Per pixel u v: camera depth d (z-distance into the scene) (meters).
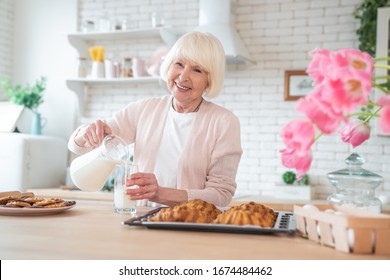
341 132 1.25
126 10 4.37
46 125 4.54
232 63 3.98
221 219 1.25
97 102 4.45
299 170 0.96
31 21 4.64
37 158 3.94
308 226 1.14
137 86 4.34
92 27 4.27
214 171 1.98
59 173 4.26
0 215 1.53
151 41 4.29
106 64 4.15
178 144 2.07
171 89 2.02
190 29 3.78
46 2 4.60
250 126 3.98
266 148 3.94
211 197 1.74
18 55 4.65
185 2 4.17
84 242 1.08
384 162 3.64
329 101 0.87
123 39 4.37
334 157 3.75
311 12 3.85
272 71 3.94
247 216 1.23
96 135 1.83
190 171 1.99
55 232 1.21
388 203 3.30
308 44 3.85
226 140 2.00
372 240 0.99
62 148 4.31
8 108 4.14
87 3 4.50
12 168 3.79
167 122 2.13
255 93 3.97
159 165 2.08
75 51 4.48
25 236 1.15
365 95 0.85
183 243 1.08
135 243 1.08
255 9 3.98
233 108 4.03
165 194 1.65
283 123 3.90
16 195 1.80
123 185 1.58
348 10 3.76
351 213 1.15
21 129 4.35
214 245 1.07
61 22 4.55
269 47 3.94
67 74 4.50
